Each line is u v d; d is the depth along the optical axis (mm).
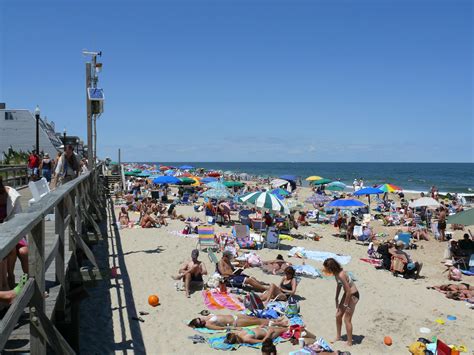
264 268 12852
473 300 10891
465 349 7977
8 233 2465
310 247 17250
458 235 21688
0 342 2453
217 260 13523
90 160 14438
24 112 51938
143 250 14438
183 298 9906
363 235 18688
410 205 23594
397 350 7938
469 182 80062
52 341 3379
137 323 8414
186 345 7590
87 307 9102
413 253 17344
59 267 4883
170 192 37781
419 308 10336
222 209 21672
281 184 34719
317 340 7973
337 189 28297
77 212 7809
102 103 14984
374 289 11812
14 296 3322
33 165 18922
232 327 8398
